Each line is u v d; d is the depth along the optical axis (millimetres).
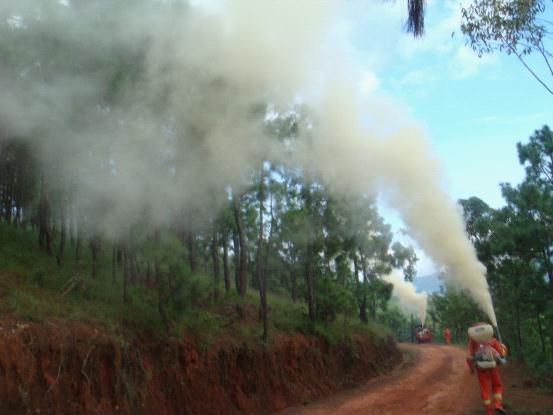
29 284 12906
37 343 9711
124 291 14109
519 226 18234
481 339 10398
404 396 15133
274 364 16062
